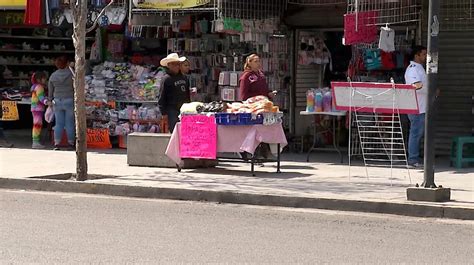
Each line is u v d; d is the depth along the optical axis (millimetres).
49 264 7719
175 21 17250
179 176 13539
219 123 13492
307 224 10016
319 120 16969
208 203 11766
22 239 8891
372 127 13984
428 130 10977
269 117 13383
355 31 14664
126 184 12539
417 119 14312
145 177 13406
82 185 12781
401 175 13641
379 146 15352
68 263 7762
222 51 17172
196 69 17344
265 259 8008
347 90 12281
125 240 8891
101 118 17656
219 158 13781
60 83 17312
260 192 11734
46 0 17266
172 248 8484
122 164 15242
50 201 11805
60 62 17359
